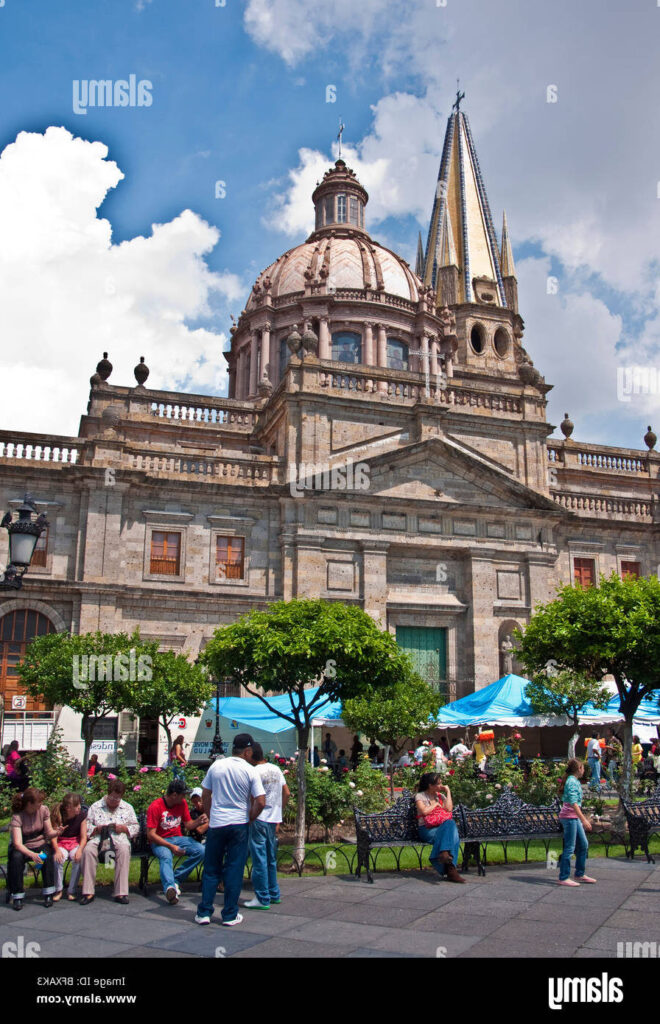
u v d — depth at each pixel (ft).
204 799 35.65
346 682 54.95
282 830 62.95
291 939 31.71
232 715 90.68
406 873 45.39
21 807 39.60
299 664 53.11
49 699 82.12
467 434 129.70
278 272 178.19
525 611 123.44
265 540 116.06
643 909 36.47
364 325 165.17
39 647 83.92
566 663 71.72
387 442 123.95
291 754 107.34
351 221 196.54
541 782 61.21
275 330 168.35
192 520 113.70
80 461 112.78
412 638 119.85
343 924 33.99
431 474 123.34
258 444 137.80
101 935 32.73
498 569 123.65
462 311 181.27
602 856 51.80
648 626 64.95
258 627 54.03
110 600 106.73
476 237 191.62
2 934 33.17
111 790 40.52
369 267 172.65
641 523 135.54
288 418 119.34
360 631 54.80
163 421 133.28
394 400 124.98
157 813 40.91
